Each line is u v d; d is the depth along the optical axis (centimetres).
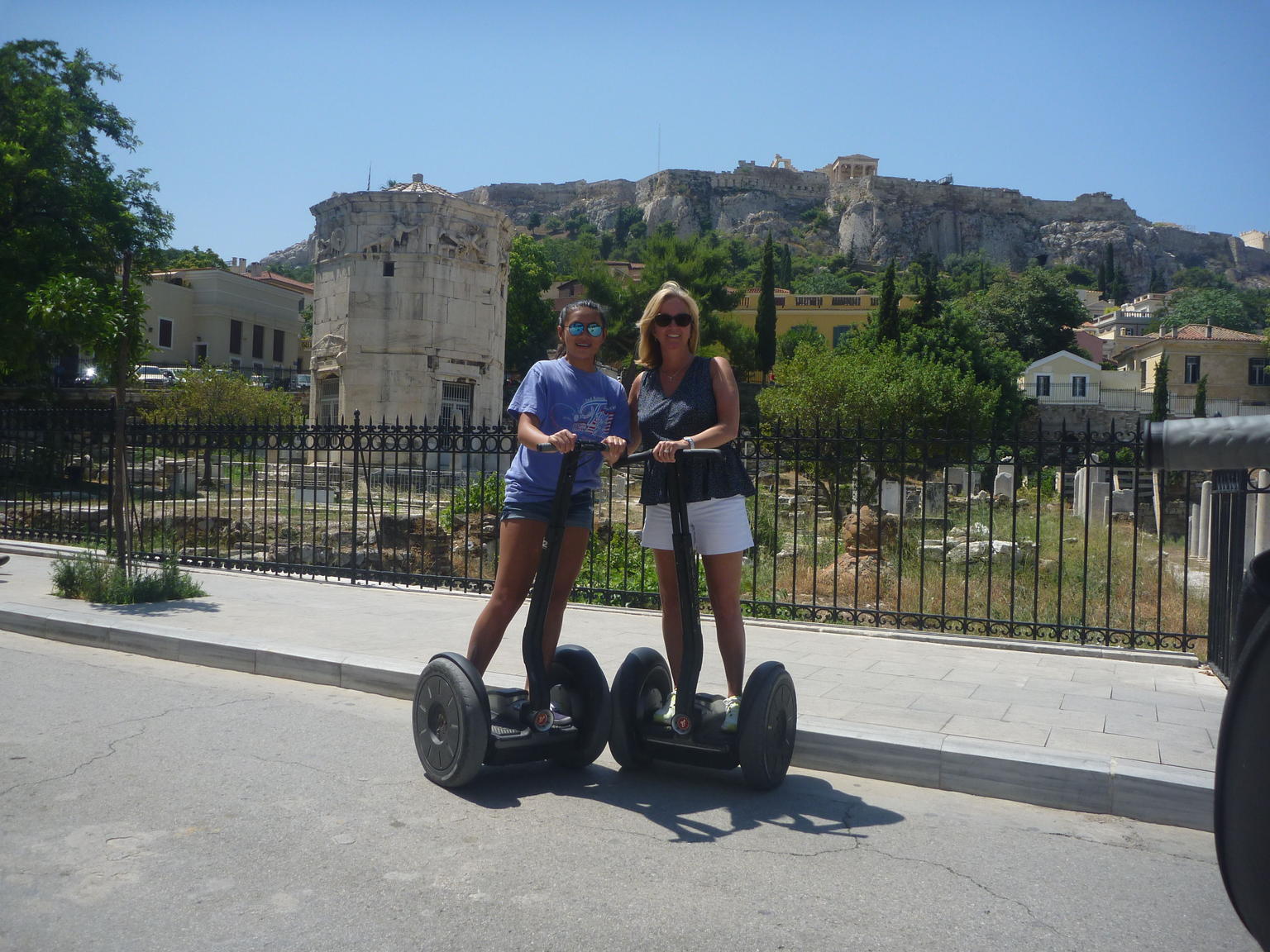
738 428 395
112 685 559
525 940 265
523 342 5409
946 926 279
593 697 410
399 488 1800
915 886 308
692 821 361
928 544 1234
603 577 948
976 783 407
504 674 559
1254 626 217
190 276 5119
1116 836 361
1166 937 277
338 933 267
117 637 669
